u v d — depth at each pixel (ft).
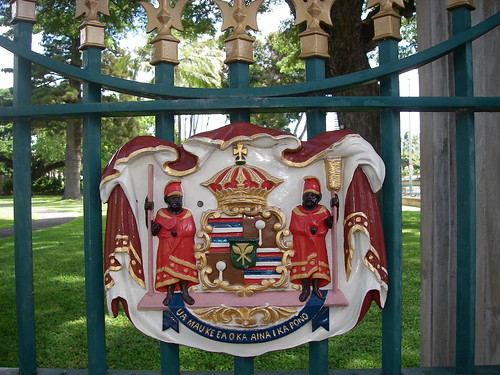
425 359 7.89
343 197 5.20
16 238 5.44
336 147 5.00
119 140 72.69
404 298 16.49
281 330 5.06
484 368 5.58
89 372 5.35
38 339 13.17
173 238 5.04
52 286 18.74
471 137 5.38
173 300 5.08
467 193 5.37
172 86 5.26
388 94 5.30
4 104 66.39
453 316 7.49
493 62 6.67
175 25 5.31
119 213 5.10
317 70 5.25
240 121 5.29
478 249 6.96
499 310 6.68
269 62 60.49
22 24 5.39
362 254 5.09
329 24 5.32
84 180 5.31
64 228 38.88
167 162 5.08
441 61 7.46
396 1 5.25
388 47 5.24
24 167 5.44
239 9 5.24
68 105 5.24
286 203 5.10
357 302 5.12
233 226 5.06
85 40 5.27
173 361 5.27
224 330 5.06
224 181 5.03
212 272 5.08
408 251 23.95
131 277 5.11
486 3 6.73
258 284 5.06
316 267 4.99
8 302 16.58
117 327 14.20
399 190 5.32
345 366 11.32
